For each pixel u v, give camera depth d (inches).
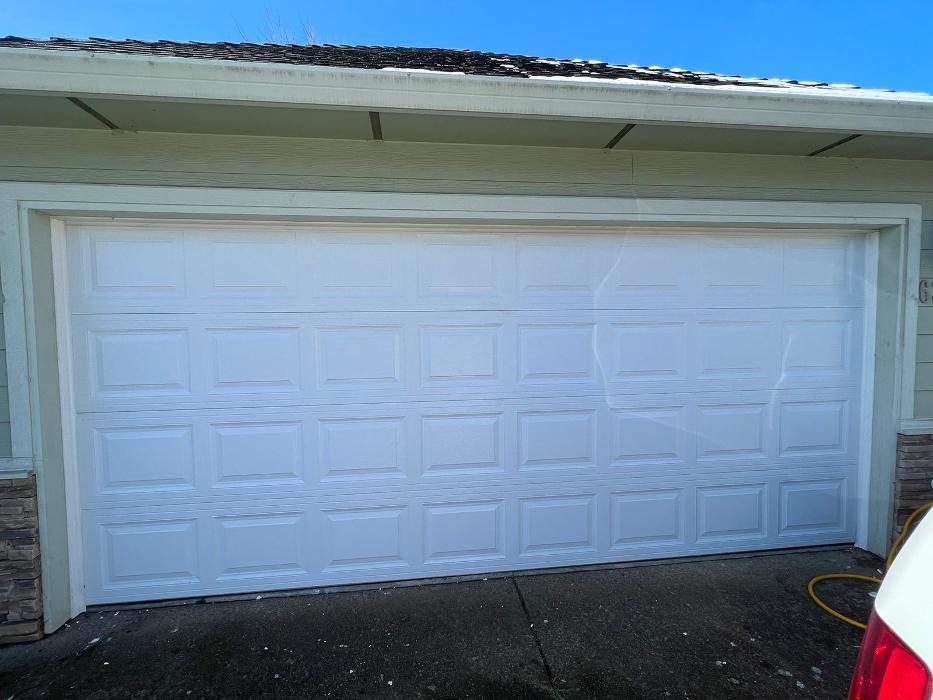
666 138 121.9
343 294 133.0
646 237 142.4
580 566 144.8
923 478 142.9
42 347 115.8
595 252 141.0
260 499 132.5
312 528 134.6
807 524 152.7
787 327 148.9
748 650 108.6
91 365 124.8
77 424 124.6
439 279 136.2
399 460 137.1
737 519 150.1
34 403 114.2
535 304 139.7
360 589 134.7
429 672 103.1
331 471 134.9
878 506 147.6
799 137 120.8
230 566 132.3
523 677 101.4
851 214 139.3
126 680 101.7
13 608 113.6
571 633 114.8
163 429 128.3
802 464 151.4
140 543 128.6
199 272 127.5
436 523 139.2
